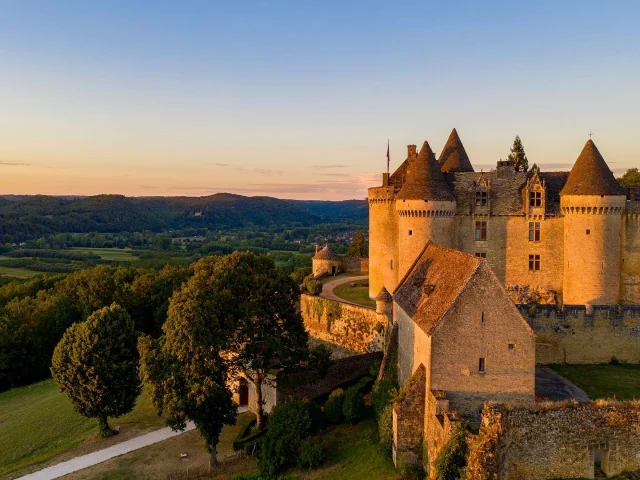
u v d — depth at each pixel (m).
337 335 60.44
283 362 44.81
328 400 42.19
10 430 51.44
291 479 34.25
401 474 31.64
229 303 42.38
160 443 43.38
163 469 38.62
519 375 31.42
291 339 45.12
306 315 65.50
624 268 55.75
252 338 43.34
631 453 24.55
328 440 38.59
